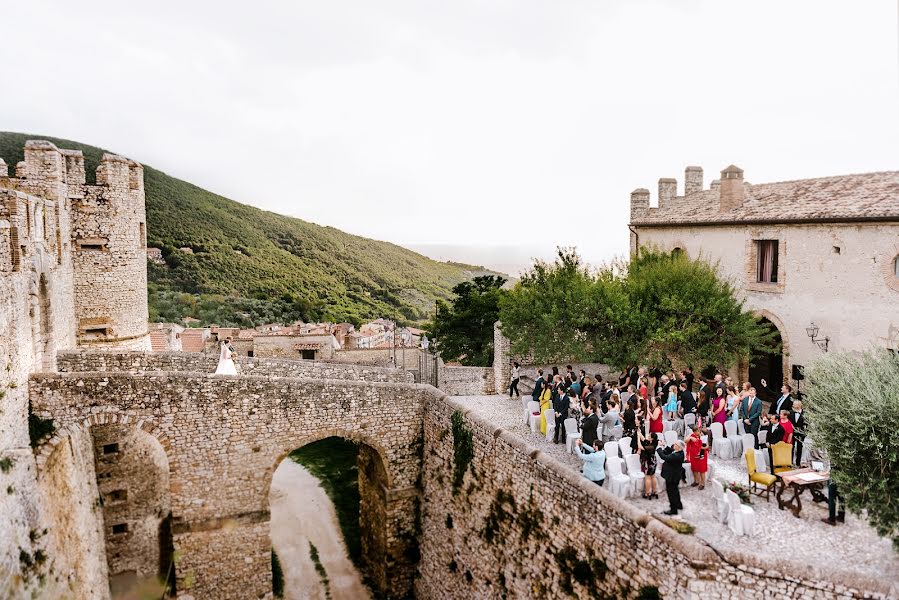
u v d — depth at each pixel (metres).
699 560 10.90
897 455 10.56
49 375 17.30
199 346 49.28
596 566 13.42
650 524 11.98
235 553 20.58
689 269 25.81
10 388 14.43
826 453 11.92
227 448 20.33
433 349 50.25
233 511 20.50
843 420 11.12
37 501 14.18
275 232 119.19
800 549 11.96
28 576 12.95
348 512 30.14
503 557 17.25
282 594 22.91
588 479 14.84
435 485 21.67
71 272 23.70
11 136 83.75
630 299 25.73
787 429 15.74
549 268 29.77
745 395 18.80
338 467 36.41
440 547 21.19
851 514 13.48
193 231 101.12
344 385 21.69
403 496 22.70
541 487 15.56
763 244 26.36
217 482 20.28
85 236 24.47
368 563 25.08
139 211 26.34
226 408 20.23
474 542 18.89
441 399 21.41
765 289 25.72
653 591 11.81
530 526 16.02
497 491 17.66
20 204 15.67
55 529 15.15
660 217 32.81
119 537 22.02
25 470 13.82
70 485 17.02
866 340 21.56
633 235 35.25
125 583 22.00
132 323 26.03
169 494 20.73
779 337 25.58
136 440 22.23
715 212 29.06
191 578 20.16
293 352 49.81
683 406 19.66
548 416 19.75
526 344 25.83
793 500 14.03
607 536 13.12
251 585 20.77
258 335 50.50
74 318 24.30
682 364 27.56
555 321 25.09
